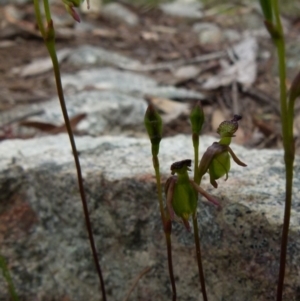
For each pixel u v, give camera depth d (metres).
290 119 0.21
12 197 0.31
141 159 0.31
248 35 0.72
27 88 0.53
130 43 0.70
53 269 0.31
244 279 0.27
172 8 0.87
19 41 0.67
